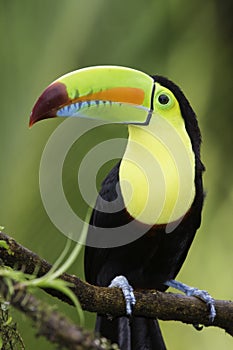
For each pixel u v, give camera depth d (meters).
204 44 12.34
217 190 11.83
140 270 8.99
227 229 11.59
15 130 11.30
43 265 6.70
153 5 12.18
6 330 6.41
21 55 11.69
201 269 11.46
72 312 10.83
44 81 11.58
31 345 10.38
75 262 10.95
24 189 11.05
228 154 12.07
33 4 11.88
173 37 12.24
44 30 11.79
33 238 10.92
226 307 7.87
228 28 12.41
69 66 11.72
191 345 11.32
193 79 12.20
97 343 5.19
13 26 11.79
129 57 11.97
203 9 12.44
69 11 11.88
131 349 8.62
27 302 5.25
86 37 11.85
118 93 8.73
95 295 7.23
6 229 10.95
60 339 5.16
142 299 7.59
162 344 8.64
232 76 12.30
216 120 12.22
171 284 9.13
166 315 7.70
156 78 8.97
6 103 11.46
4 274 5.34
